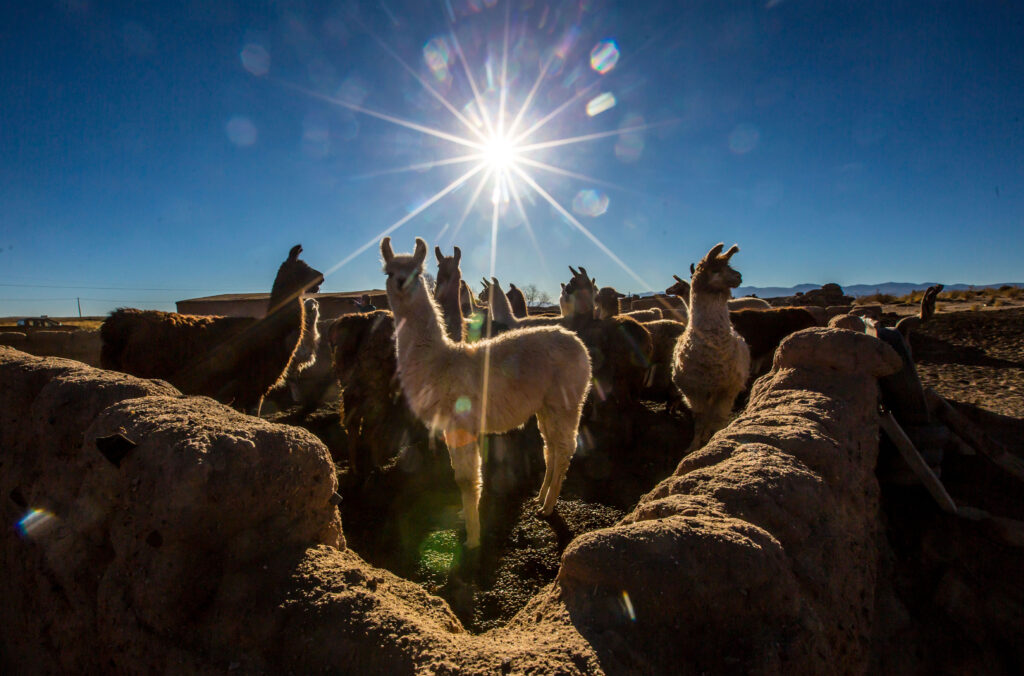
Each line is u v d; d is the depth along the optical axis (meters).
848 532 2.50
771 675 1.52
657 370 8.89
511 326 8.53
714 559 1.66
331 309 29.91
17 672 2.64
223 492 1.96
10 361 3.60
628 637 1.57
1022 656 3.10
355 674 1.54
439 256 6.60
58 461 2.75
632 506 5.00
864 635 2.38
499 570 3.83
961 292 27.03
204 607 1.88
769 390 3.71
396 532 4.51
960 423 4.18
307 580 1.86
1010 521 3.48
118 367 6.52
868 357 3.67
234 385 6.71
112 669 2.00
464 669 1.43
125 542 2.02
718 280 5.46
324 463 2.38
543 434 4.97
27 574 2.68
